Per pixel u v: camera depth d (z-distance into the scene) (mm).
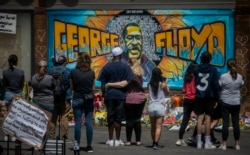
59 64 15289
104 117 19938
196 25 21406
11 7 22109
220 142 16750
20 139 11094
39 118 11133
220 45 21359
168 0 21438
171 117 20062
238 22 21172
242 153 14664
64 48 21969
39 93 14844
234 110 15148
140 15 21578
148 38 21594
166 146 15641
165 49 21547
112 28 21734
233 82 14859
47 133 11156
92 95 14312
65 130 15602
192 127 19078
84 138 16938
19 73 15570
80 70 14203
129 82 14984
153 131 15102
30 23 22172
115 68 14930
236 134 15242
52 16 21969
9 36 22281
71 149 14633
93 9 21781
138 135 15641
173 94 21484
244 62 21203
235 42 21250
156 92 14922
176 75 21500
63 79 15031
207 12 21344
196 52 21453
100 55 21812
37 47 22016
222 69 21375
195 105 15250
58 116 16438
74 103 14219
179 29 21469
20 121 11109
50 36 22000
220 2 21266
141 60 21656
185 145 15766
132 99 15305
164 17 21484
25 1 22047
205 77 14922
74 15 21875
